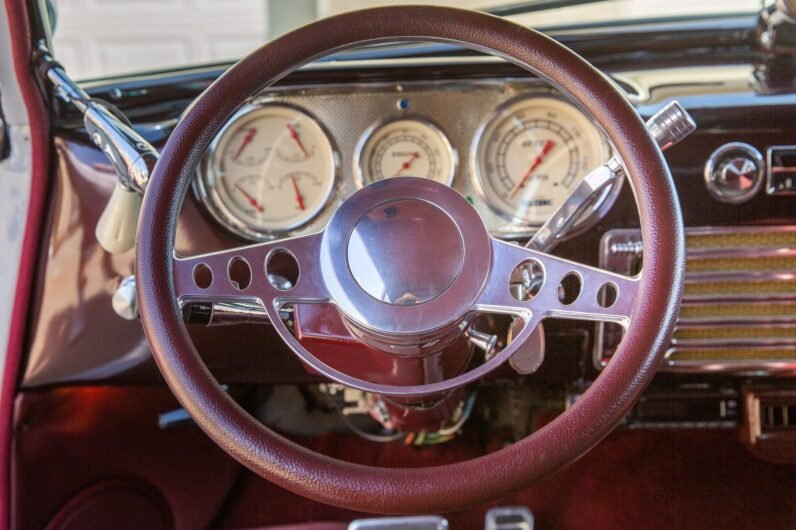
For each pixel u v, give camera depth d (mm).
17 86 1031
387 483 635
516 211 1059
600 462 1361
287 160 1072
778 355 1146
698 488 1316
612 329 1076
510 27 752
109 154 833
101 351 1118
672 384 1193
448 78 1047
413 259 703
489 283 721
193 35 3119
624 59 1150
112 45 2992
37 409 1171
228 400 681
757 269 1089
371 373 795
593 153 1047
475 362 1108
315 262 737
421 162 1070
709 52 1144
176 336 694
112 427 1256
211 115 743
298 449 658
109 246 901
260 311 757
